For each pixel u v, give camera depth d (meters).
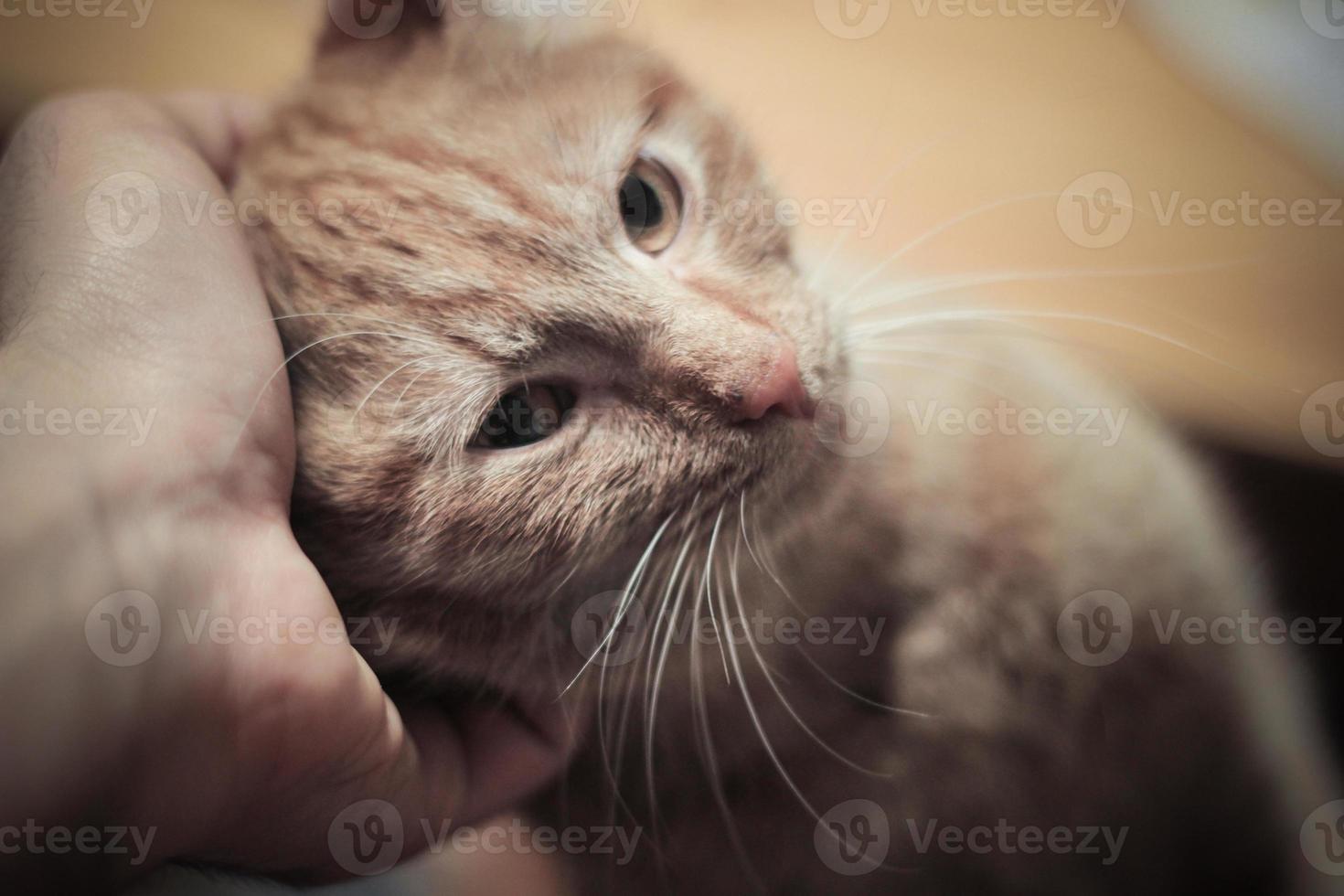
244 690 0.30
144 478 0.30
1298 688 0.42
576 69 0.38
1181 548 0.42
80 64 0.39
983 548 0.40
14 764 0.28
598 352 0.35
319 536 0.34
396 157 0.35
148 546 0.30
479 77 0.37
